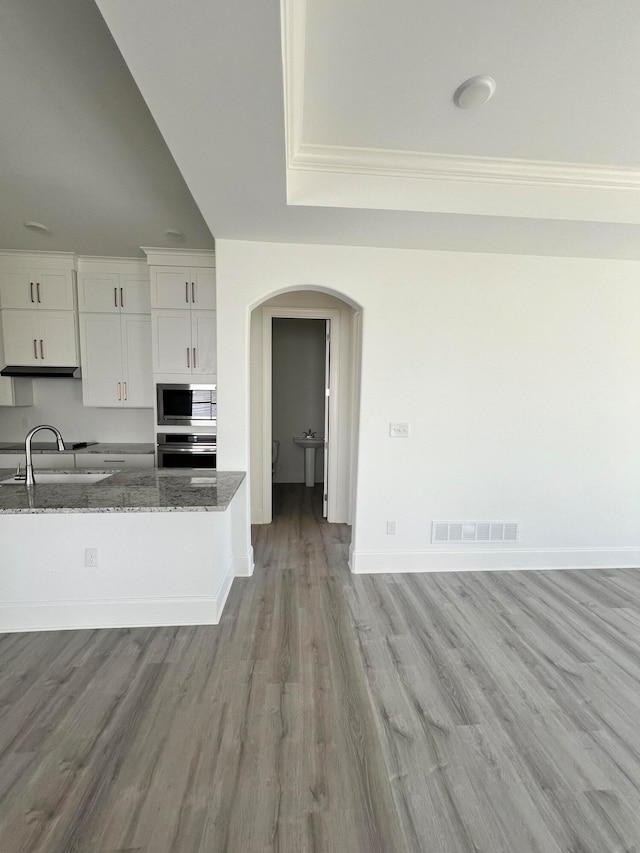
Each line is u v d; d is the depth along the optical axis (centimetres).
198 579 230
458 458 305
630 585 291
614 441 314
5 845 118
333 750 152
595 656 210
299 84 158
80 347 393
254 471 417
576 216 234
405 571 309
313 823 126
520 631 231
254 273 274
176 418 379
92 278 387
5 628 221
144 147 205
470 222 237
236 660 201
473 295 292
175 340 372
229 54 116
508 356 300
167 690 180
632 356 307
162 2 100
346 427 418
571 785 141
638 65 153
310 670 195
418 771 144
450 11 130
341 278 280
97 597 226
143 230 316
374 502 303
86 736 155
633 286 302
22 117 182
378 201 220
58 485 253
